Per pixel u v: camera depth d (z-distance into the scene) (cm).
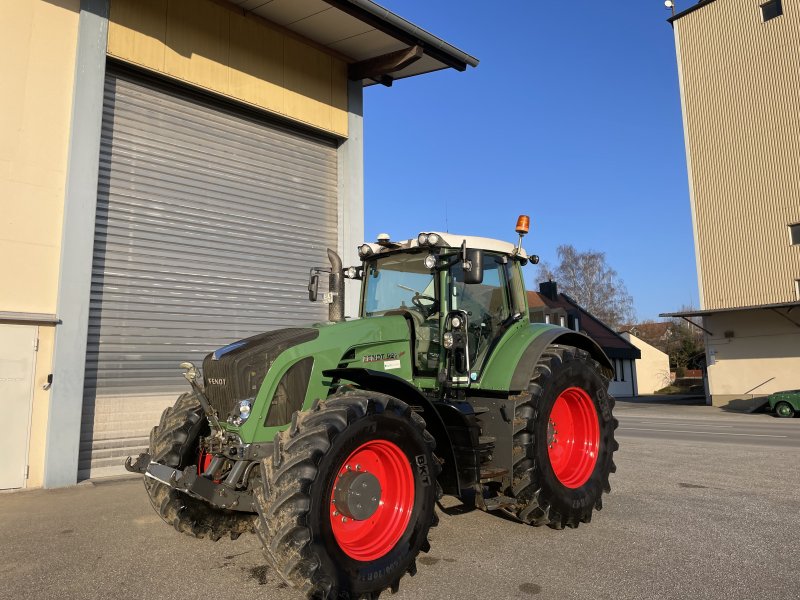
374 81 1117
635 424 1520
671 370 4644
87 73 724
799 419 1680
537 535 442
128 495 614
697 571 361
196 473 334
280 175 968
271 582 356
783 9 1992
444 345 436
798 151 1942
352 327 420
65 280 684
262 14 903
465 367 450
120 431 738
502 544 421
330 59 1030
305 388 376
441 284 467
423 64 1071
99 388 725
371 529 346
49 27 707
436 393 453
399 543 342
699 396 3256
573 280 4797
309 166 1016
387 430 346
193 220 844
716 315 2152
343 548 319
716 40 2164
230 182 895
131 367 756
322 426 319
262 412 356
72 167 701
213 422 387
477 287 496
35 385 660
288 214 973
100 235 745
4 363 643
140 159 793
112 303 748
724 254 2111
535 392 444
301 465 308
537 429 440
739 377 2092
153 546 430
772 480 652
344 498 331
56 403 665
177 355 804
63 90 713
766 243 2009
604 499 557
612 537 434
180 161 837
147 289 783
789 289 1952
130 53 768
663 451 902
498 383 453
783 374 1977
